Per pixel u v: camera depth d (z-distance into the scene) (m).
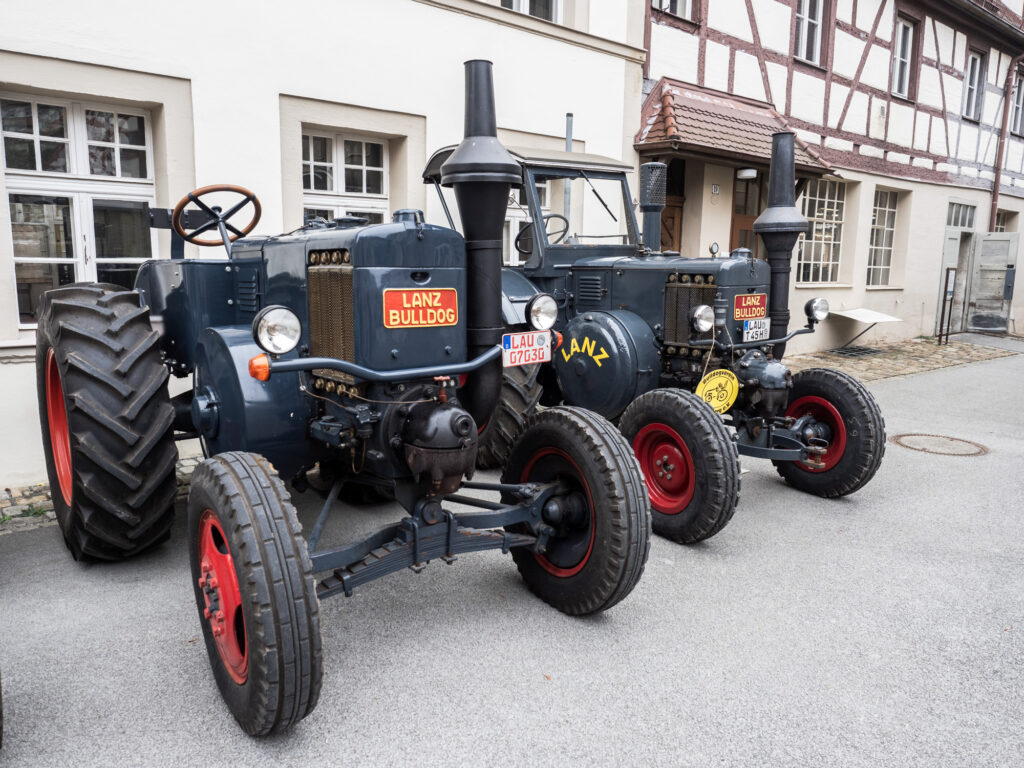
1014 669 2.48
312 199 5.59
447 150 4.46
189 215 3.85
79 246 4.52
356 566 2.29
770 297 4.31
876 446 4.08
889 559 3.40
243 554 1.88
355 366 2.16
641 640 2.61
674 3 8.43
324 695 2.25
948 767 1.98
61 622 2.66
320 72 5.24
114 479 2.76
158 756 1.97
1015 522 3.93
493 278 2.43
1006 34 12.99
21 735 2.04
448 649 2.53
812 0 10.02
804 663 2.49
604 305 4.32
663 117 7.61
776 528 3.79
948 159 12.69
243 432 2.63
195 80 4.66
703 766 1.96
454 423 2.25
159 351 2.96
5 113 4.18
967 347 11.58
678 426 3.39
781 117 9.35
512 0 6.84
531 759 1.97
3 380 4.08
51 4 4.08
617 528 2.52
